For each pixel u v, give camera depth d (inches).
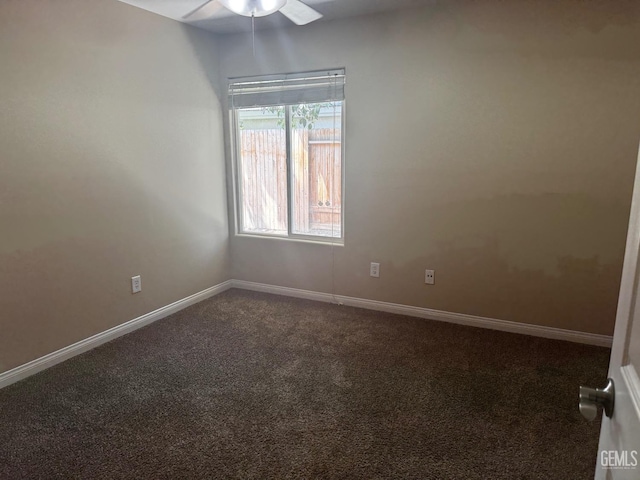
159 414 87.2
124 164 121.5
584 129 110.0
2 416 86.4
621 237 110.9
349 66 133.9
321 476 70.6
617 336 32.9
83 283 113.5
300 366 106.7
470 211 126.1
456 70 121.0
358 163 138.2
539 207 118.0
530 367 105.7
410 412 87.6
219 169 157.8
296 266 155.9
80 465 72.9
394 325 132.0
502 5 113.3
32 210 100.2
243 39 148.3
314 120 144.9
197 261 151.6
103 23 112.3
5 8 91.6
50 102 101.7
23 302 100.3
